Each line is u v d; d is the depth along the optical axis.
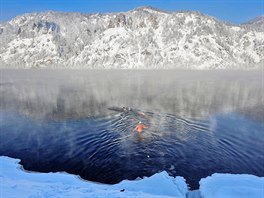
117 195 16.42
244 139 29.48
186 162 23.66
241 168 22.72
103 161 24.20
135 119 38.12
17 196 15.63
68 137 30.94
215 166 23.03
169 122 36.28
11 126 36.34
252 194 17.53
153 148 26.58
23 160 24.95
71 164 23.89
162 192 18.28
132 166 23.06
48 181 19.83
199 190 18.69
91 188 18.14
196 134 30.89
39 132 33.31
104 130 32.88
